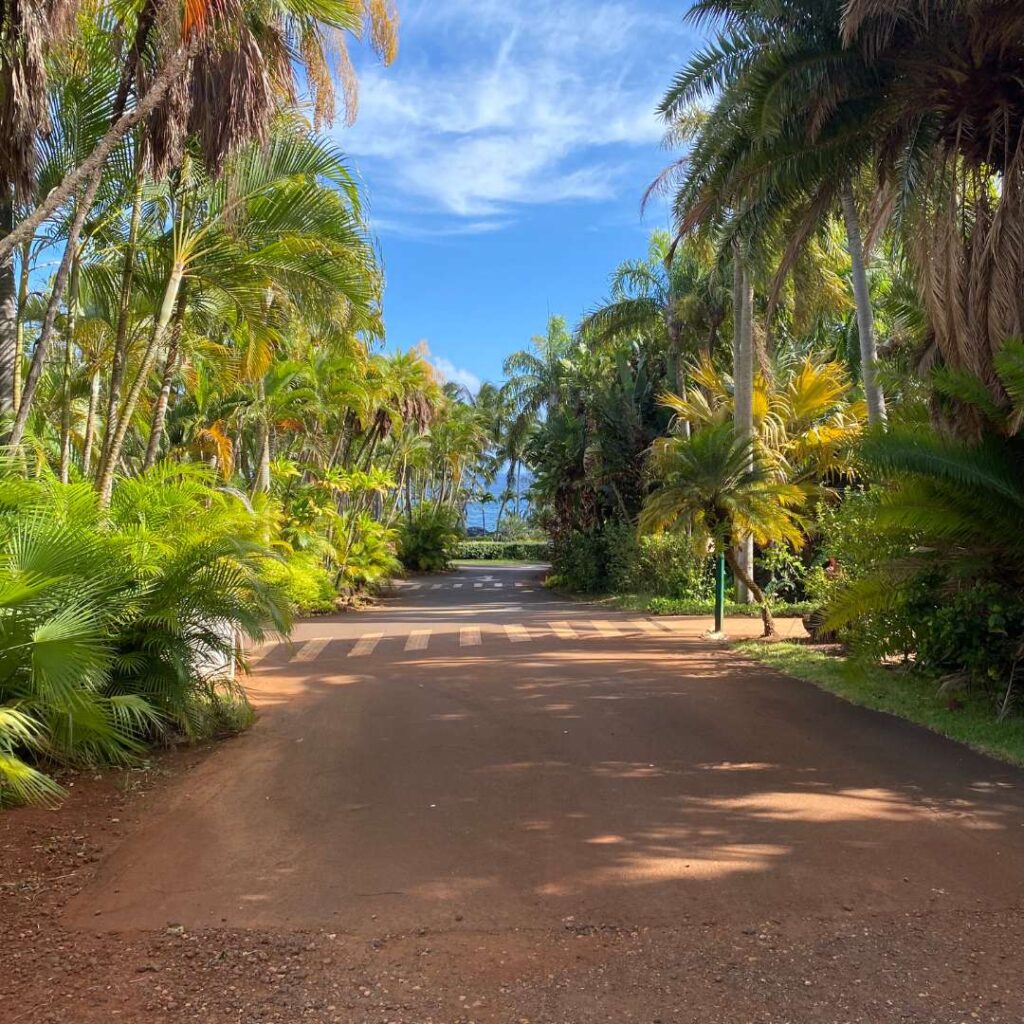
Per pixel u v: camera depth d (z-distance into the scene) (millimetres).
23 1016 2977
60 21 6145
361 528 25391
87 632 5398
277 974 3283
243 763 6441
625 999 3094
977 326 8352
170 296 8961
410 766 6281
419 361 28656
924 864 4320
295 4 7605
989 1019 2936
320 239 9234
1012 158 8594
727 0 11070
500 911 3828
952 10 8086
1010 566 7859
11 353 7777
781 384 22703
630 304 25719
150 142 7020
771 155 9930
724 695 8844
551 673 10383
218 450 17719
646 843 4648
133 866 4395
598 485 26422
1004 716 7316
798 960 3355
